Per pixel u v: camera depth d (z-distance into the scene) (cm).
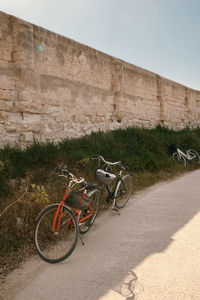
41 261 296
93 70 1000
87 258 294
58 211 314
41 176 581
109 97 1090
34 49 743
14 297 230
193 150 1070
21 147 698
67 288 238
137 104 1283
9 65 690
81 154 709
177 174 851
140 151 902
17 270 278
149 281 240
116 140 958
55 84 817
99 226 396
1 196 453
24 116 702
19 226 357
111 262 281
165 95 1537
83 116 941
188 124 1873
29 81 709
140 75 1315
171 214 431
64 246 329
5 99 674
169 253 294
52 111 810
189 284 232
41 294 231
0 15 670
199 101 2077
